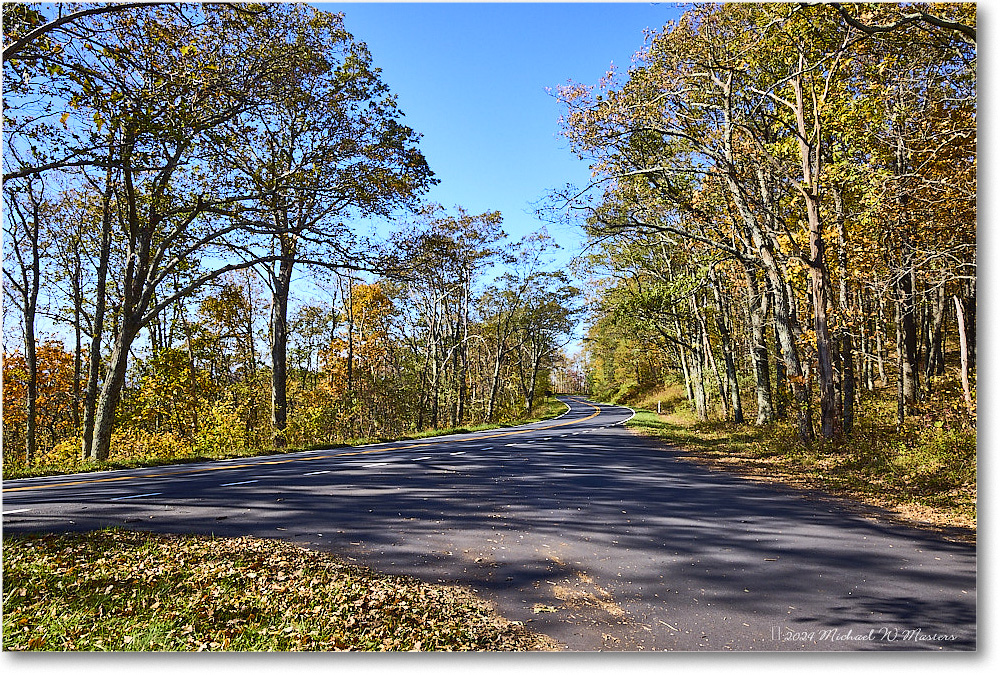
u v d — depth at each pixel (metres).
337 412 38.38
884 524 8.83
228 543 7.01
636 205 22.70
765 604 5.52
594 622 5.08
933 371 25.80
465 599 5.57
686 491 11.69
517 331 55.38
